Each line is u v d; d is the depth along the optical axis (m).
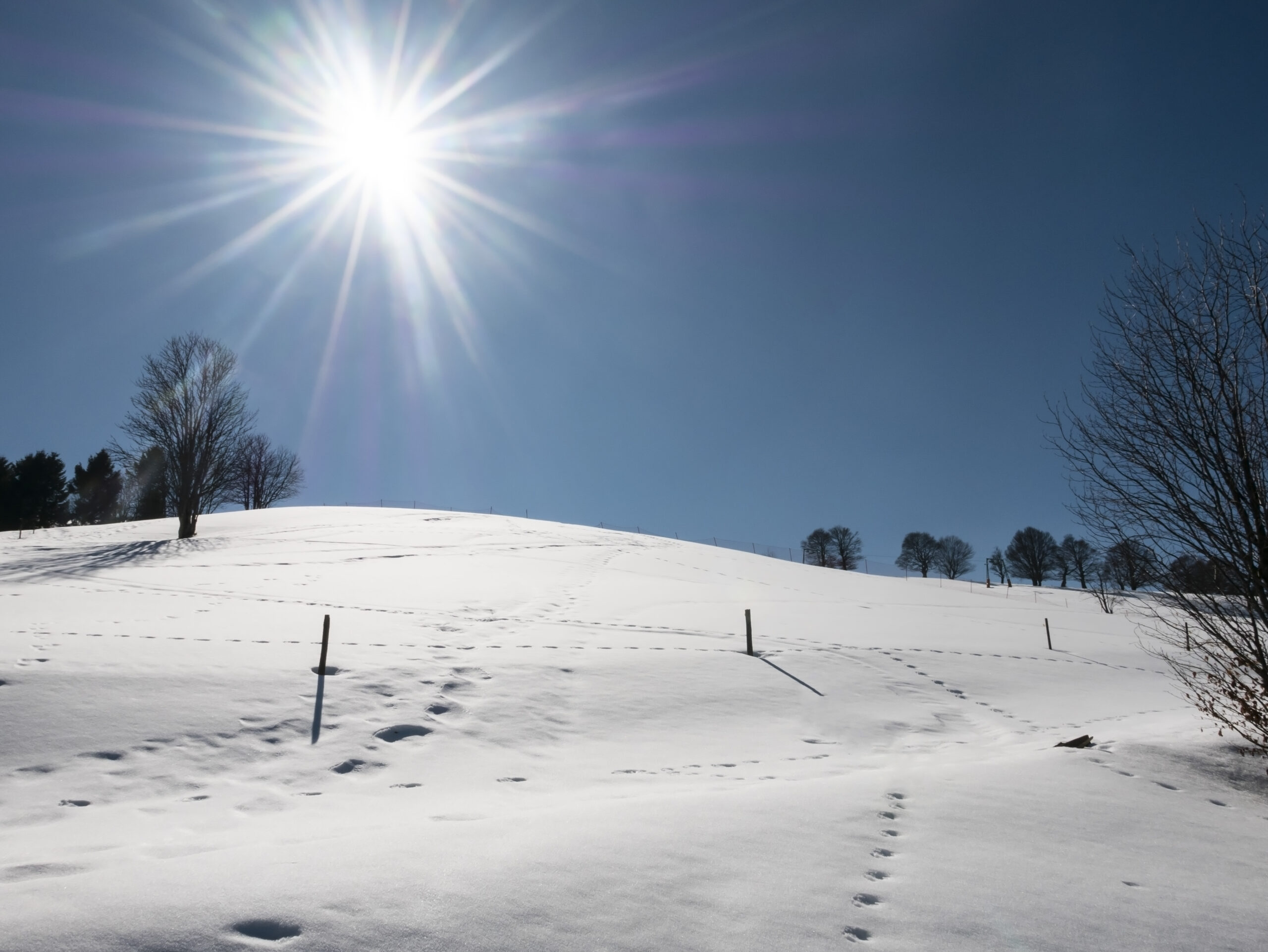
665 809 5.40
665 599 22.91
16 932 3.02
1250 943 3.74
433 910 3.41
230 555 27.70
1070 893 4.20
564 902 3.61
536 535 39.00
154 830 6.18
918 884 4.22
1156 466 7.01
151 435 34.91
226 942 3.03
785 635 18.02
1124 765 7.15
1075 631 22.73
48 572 22.16
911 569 81.81
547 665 13.02
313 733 9.15
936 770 7.14
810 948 3.36
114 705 9.13
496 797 7.36
